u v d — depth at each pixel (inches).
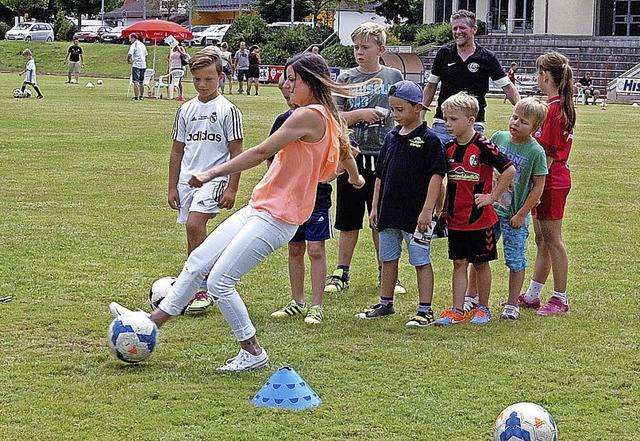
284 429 197.3
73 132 815.1
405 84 281.4
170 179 300.8
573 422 205.5
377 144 326.3
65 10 3265.3
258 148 225.6
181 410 207.0
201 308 287.4
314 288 289.6
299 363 241.3
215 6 3444.9
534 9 2107.5
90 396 214.7
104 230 414.6
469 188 279.9
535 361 246.7
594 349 258.4
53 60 2288.4
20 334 261.6
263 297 311.9
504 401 216.8
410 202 281.3
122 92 1433.3
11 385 221.0
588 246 406.9
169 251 375.2
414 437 195.0
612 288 332.2
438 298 317.4
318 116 232.5
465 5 2255.2
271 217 231.9
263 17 2726.4
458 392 222.1
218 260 231.6
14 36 2792.8
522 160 286.4
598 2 2049.7
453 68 360.8
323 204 287.0
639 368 242.5
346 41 2672.2
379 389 222.5
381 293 293.7
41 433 193.8
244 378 229.3
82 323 273.1
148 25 1533.0
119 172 594.9
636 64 1868.8
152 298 280.8
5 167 603.8
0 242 381.4
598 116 1232.2
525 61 1955.0
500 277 352.5
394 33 2261.3
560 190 294.5
